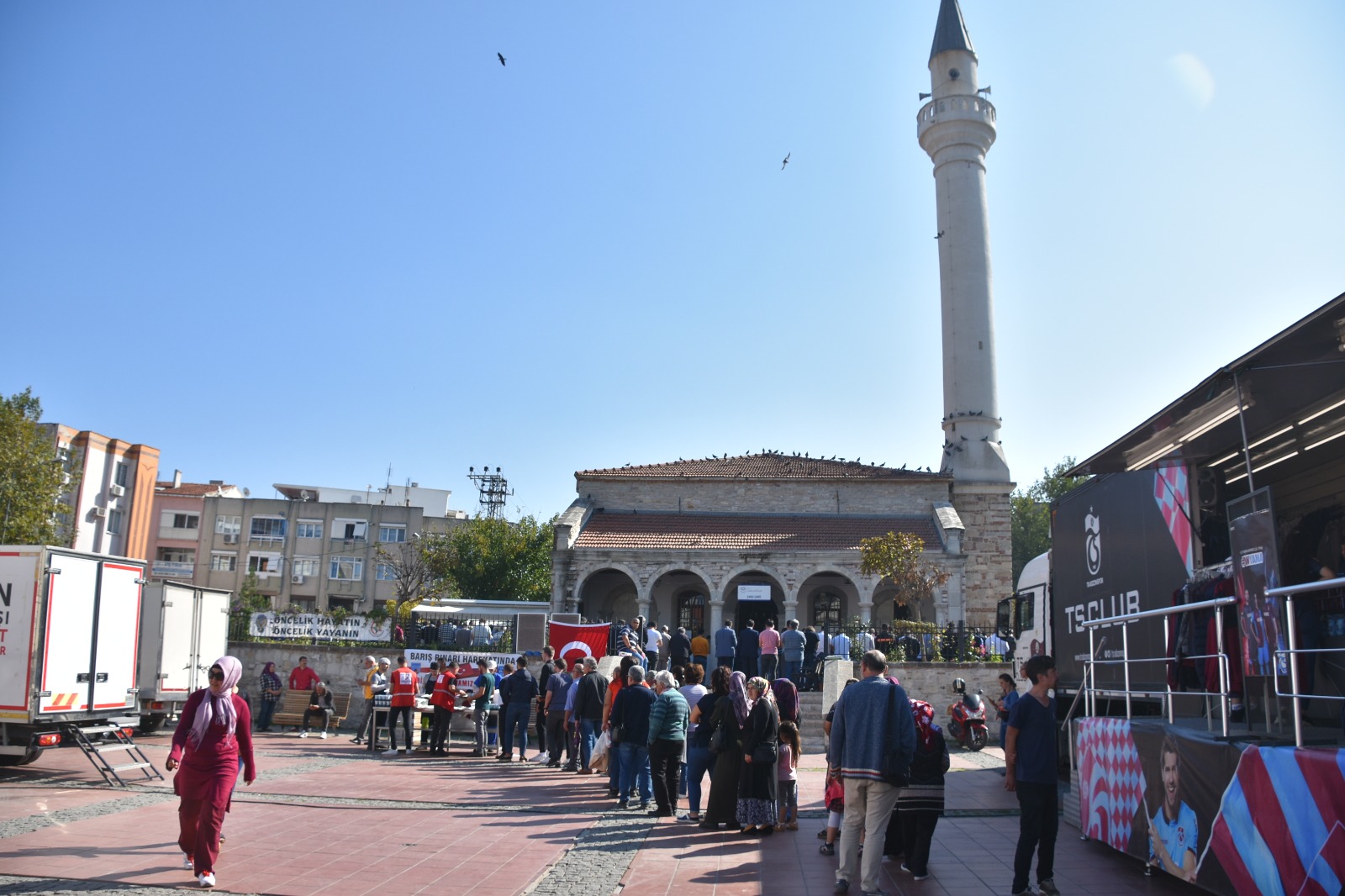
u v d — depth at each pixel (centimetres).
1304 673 1049
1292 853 697
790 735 1248
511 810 1338
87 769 1670
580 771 1781
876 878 852
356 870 952
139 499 5712
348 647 2828
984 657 2630
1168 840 908
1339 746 722
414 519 6581
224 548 6475
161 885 880
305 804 1354
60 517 5041
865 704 887
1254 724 992
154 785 1508
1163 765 925
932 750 982
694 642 2544
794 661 2497
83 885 871
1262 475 1233
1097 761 1120
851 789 884
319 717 2572
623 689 1405
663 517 4025
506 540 5503
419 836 1130
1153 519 1290
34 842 1051
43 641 1491
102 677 1592
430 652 2744
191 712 904
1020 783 873
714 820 1197
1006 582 4066
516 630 2783
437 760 1977
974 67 4497
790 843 1135
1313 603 1078
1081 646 1540
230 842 1075
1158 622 1262
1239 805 772
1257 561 807
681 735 1312
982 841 1161
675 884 915
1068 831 1233
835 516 4012
